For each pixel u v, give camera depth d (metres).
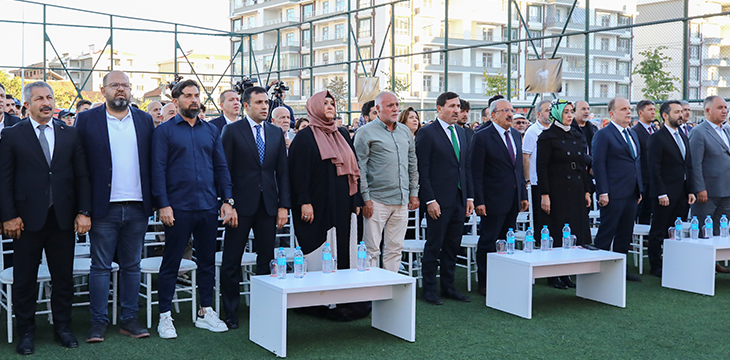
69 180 3.91
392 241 4.91
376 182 4.79
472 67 27.75
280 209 4.54
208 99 18.67
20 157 3.78
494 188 5.36
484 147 5.36
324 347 3.92
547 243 5.22
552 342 4.03
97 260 4.04
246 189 4.39
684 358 3.72
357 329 4.35
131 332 4.11
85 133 3.99
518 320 4.57
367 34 27.47
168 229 4.15
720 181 6.27
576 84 12.61
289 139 6.80
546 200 5.64
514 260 4.71
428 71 27.81
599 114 12.85
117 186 4.01
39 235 3.87
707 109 6.33
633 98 12.02
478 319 4.60
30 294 3.89
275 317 3.74
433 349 3.88
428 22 30.48
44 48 15.55
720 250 5.44
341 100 32.75
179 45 17.30
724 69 10.84
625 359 3.70
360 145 4.79
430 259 5.12
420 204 5.21
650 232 6.32
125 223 4.08
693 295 5.41
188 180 4.16
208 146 4.28
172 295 4.22
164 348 3.88
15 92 20.78
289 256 4.94
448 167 5.12
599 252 5.09
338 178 4.52
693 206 6.54
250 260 4.80
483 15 32.91
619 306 4.99
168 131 4.16
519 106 12.59
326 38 46.31
